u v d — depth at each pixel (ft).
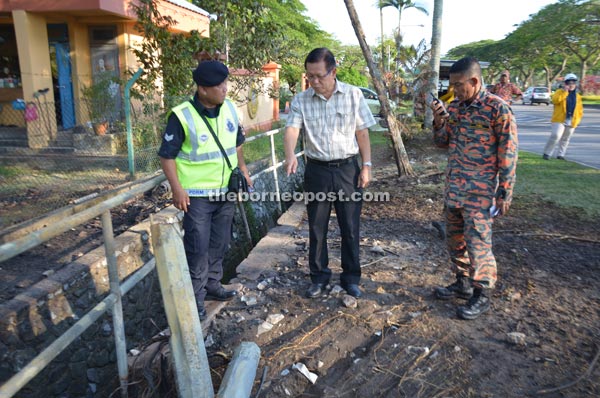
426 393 8.63
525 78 200.03
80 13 30.27
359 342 10.26
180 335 7.89
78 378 11.46
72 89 34.65
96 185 20.83
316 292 12.09
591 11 117.08
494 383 8.74
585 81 149.69
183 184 10.53
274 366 9.54
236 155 11.28
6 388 6.32
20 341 9.97
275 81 48.98
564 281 12.90
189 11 33.60
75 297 11.45
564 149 32.32
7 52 36.11
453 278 13.21
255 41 33.88
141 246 14.07
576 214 18.99
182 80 27.76
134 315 13.44
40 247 13.80
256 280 13.43
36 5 29.35
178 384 7.89
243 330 10.81
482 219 10.30
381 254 15.17
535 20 136.87
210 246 11.53
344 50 114.21
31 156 25.64
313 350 10.02
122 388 9.11
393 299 11.99
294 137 11.10
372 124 11.23
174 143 10.02
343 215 11.57
